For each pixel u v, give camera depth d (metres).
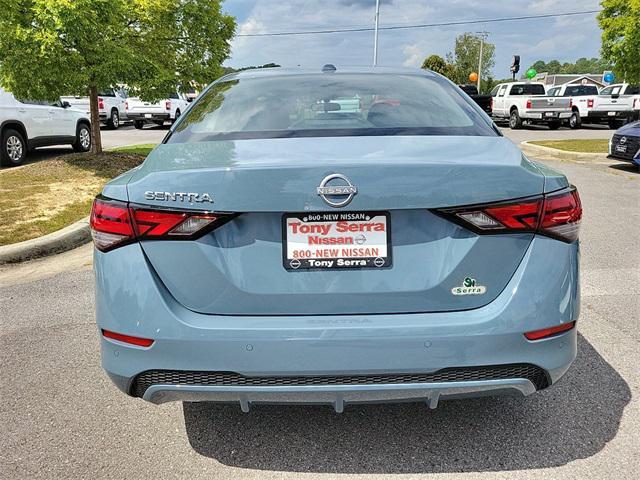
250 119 2.93
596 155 13.87
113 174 9.91
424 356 2.23
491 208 2.25
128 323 2.29
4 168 11.52
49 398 3.21
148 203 2.26
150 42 11.30
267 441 2.80
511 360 2.27
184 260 2.26
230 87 3.37
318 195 2.17
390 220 2.24
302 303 2.26
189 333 2.23
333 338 2.21
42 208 7.54
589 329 4.04
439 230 2.26
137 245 2.29
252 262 2.26
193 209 2.23
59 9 8.88
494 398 3.16
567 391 3.22
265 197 2.19
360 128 2.79
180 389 2.31
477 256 2.26
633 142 11.17
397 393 2.28
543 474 2.52
